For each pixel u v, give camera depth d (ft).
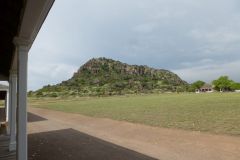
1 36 19.11
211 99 133.80
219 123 48.24
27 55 16.19
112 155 29.17
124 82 517.55
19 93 15.93
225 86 414.00
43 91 402.11
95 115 83.10
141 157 27.58
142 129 48.29
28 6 11.53
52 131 55.11
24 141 16.10
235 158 25.22
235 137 34.86
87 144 37.24
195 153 28.09
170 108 91.20
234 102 102.06
